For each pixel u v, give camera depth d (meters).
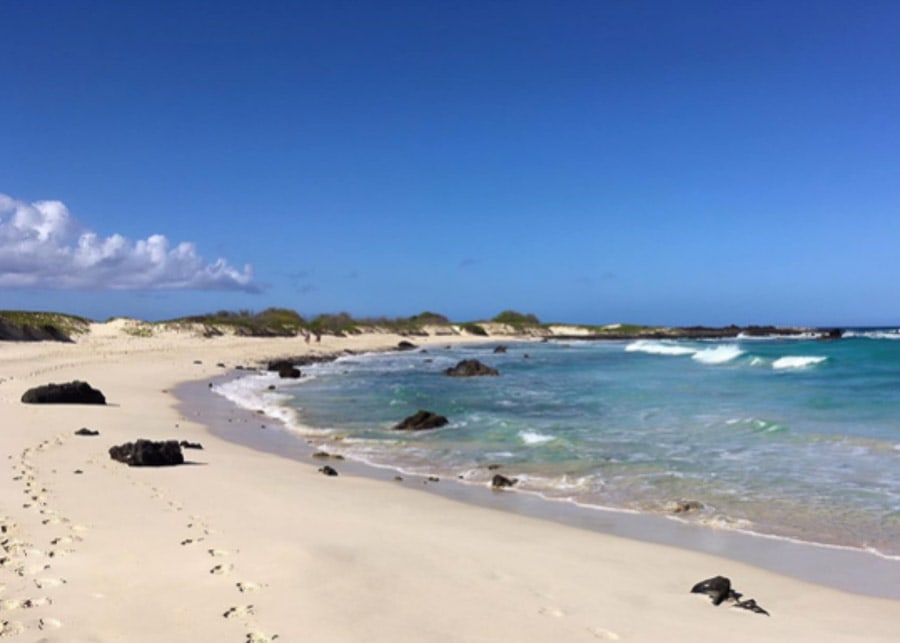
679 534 10.68
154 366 43.03
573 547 9.70
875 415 22.78
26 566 7.49
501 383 38.28
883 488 13.23
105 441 16.55
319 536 9.35
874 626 6.99
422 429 21.48
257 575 7.57
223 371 44.00
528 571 8.39
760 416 22.91
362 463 16.56
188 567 7.73
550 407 26.94
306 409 26.67
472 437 19.97
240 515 10.30
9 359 39.25
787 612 7.41
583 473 15.08
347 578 7.61
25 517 9.38
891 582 8.56
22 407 22.06
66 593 6.79
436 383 38.41
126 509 10.20
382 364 57.06
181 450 15.64
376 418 24.19
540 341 119.25
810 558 9.52
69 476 12.27
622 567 8.81
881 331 151.00
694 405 26.62
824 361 46.22
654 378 40.44
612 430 20.67
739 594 7.80
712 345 86.81
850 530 10.79
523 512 12.01
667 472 14.97
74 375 33.94
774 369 45.12
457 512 11.66
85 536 8.71
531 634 6.38
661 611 7.20
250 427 21.86
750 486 13.60
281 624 6.27
